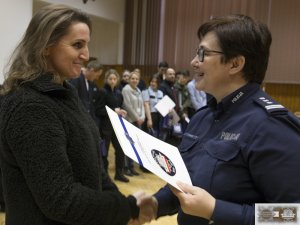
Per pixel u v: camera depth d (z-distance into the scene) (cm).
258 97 106
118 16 902
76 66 108
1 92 101
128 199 106
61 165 91
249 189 99
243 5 745
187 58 828
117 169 445
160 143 115
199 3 805
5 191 99
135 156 92
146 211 113
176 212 127
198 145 115
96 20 898
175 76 590
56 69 107
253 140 97
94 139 112
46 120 93
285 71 706
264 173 93
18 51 104
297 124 97
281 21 704
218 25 106
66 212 90
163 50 859
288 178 90
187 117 559
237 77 108
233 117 108
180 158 112
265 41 105
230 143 102
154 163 96
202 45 109
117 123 106
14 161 95
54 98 102
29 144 90
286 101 709
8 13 610
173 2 838
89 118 116
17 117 92
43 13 104
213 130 113
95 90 413
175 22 839
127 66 910
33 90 98
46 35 101
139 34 896
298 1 688
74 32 104
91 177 104
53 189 89
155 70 865
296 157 91
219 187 101
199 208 92
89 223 95
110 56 966
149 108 513
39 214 95
